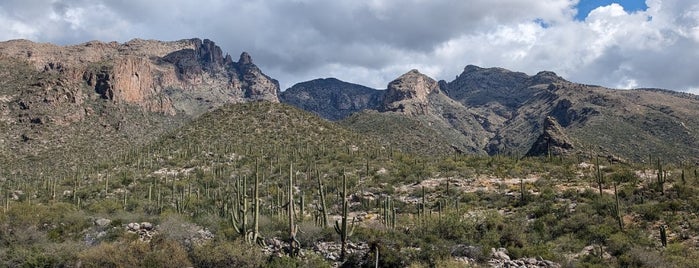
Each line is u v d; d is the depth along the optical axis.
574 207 44.16
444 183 64.12
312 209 52.72
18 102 161.75
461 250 26.31
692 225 34.50
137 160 96.94
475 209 46.94
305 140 108.44
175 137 115.44
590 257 27.88
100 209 45.44
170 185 73.06
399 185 66.56
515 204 49.38
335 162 85.06
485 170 72.94
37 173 114.56
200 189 68.62
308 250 26.58
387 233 29.89
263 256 24.81
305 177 74.00
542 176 64.00
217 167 81.81
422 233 31.16
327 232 28.66
